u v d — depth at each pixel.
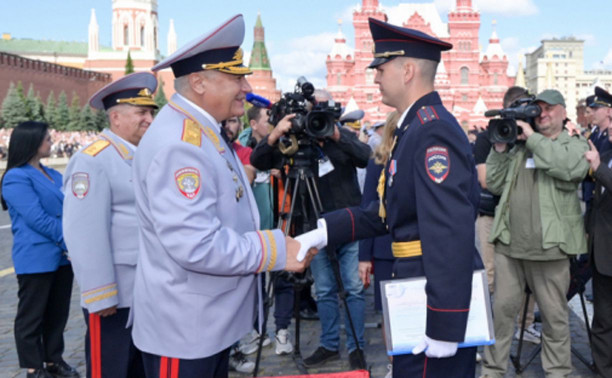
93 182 2.93
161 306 2.07
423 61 2.30
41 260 3.87
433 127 2.14
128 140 3.18
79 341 4.93
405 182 2.21
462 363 2.24
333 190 4.09
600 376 3.81
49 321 4.12
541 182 3.62
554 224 3.55
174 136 2.02
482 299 2.23
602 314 3.73
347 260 4.18
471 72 87.12
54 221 3.86
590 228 3.74
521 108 3.53
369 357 4.46
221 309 2.09
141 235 2.16
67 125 65.88
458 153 2.11
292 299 4.58
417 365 2.23
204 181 1.99
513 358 4.11
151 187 1.97
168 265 2.07
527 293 4.02
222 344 2.10
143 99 3.14
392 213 2.29
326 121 3.19
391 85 2.34
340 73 86.94
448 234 2.05
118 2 107.94
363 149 4.01
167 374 2.07
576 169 3.49
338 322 4.34
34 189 3.91
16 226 3.91
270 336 5.05
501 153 3.74
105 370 3.01
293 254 2.18
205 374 2.09
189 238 1.92
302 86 3.32
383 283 2.21
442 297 2.04
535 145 3.50
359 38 84.88
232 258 1.99
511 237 3.69
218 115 2.21
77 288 6.81
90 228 2.89
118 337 3.01
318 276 4.27
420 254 2.23
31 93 61.69
